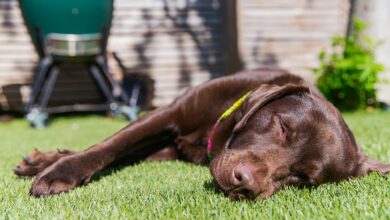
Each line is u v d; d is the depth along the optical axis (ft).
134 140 4.84
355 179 4.16
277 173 3.91
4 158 5.84
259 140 4.12
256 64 12.42
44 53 9.34
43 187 3.92
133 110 10.32
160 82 11.89
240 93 5.19
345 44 11.59
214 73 12.27
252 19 12.30
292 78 5.30
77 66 11.25
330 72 11.52
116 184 4.27
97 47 9.48
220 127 4.85
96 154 4.42
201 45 12.10
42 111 9.59
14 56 10.94
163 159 5.53
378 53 12.05
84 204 3.52
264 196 3.70
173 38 11.90
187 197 3.66
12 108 11.08
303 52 12.70
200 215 3.21
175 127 5.20
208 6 12.12
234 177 3.59
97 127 9.38
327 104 4.57
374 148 6.00
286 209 3.39
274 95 4.33
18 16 10.87
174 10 11.87
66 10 8.93
